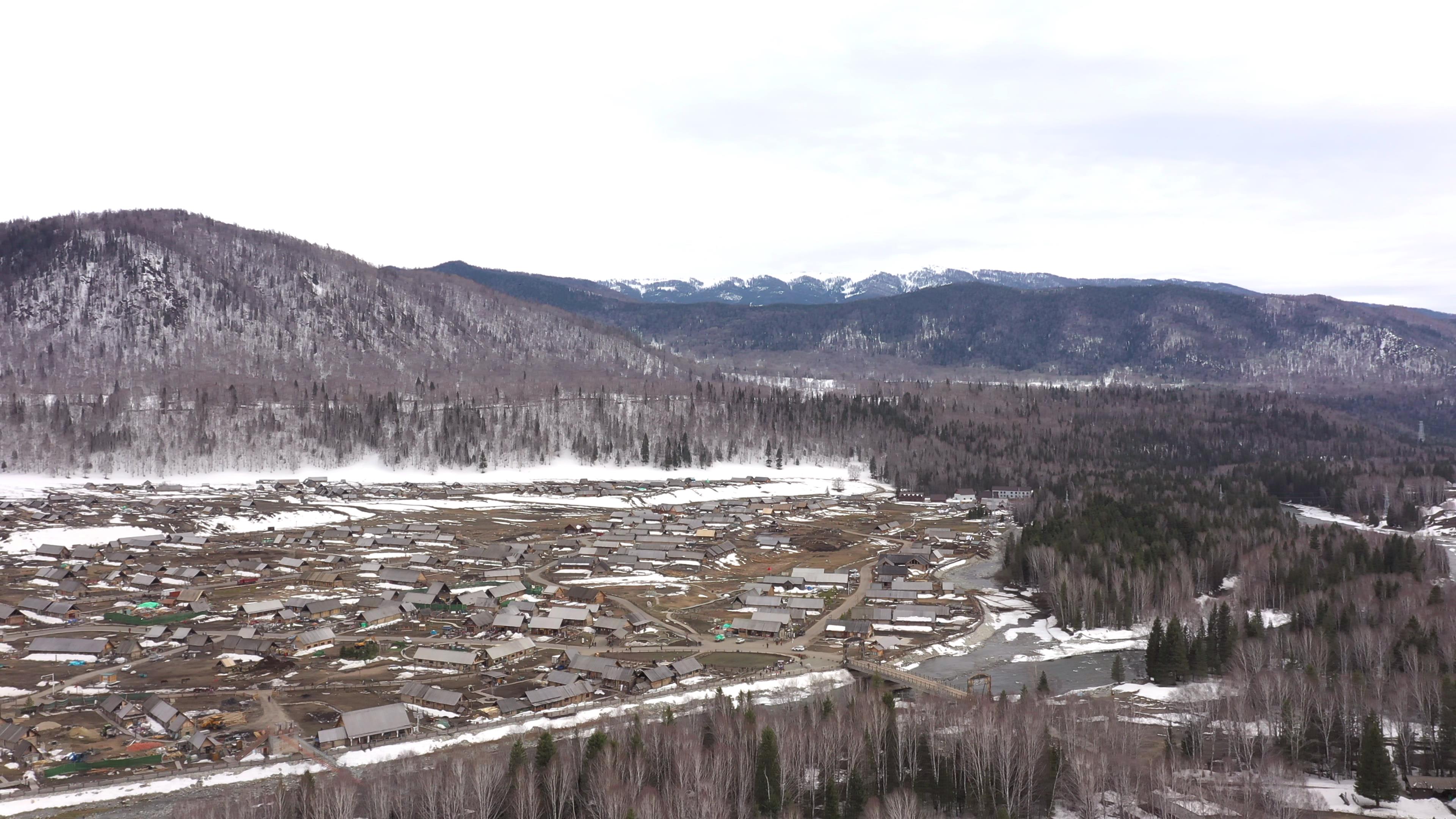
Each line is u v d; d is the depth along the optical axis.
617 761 107.06
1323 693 127.12
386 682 151.00
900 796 102.06
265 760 118.06
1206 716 127.88
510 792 103.31
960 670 167.50
